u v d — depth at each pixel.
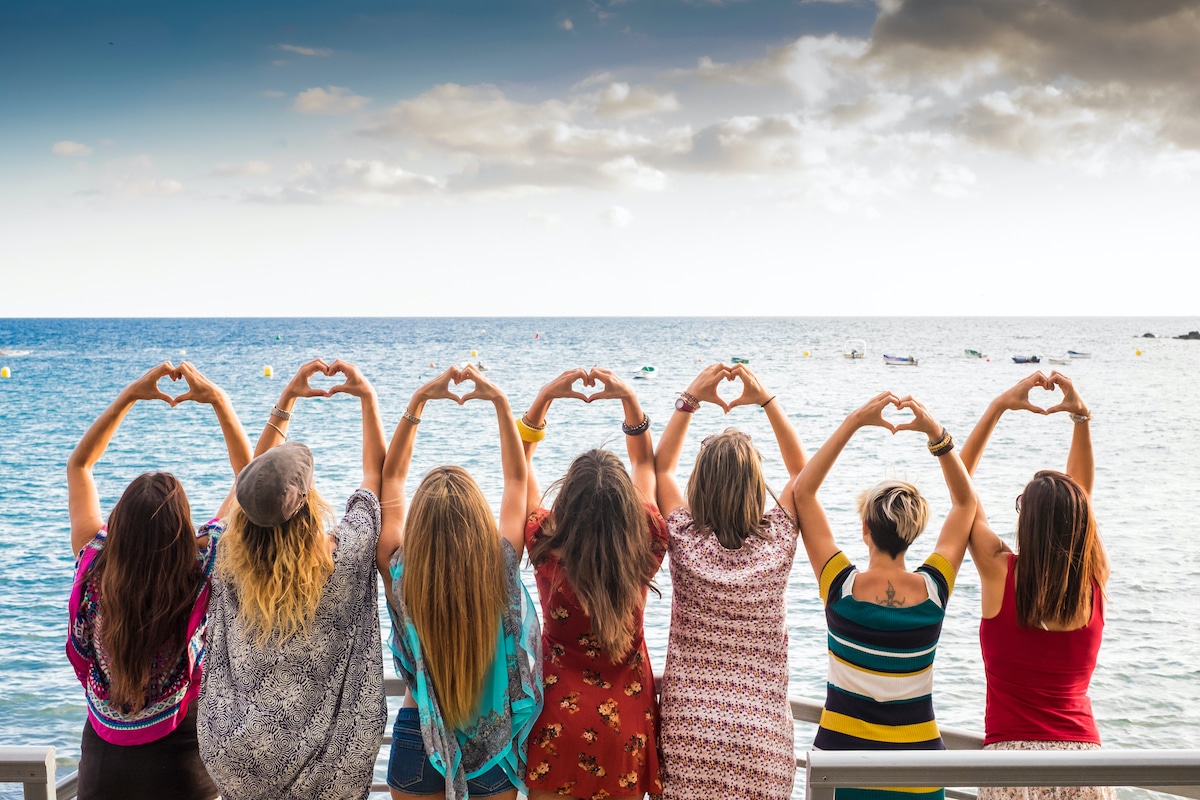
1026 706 2.45
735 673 2.36
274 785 2.16
